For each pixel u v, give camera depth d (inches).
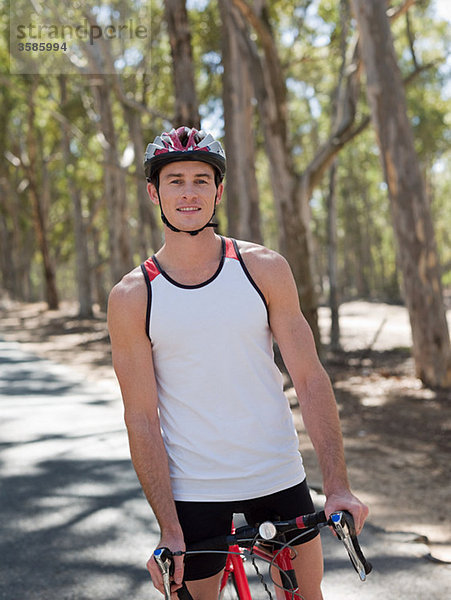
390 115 445.1
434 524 203.3
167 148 87.4
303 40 751.1
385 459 279.9
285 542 89.1
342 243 2469.2
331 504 81.2
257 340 89.0
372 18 443.8
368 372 521.3
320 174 558.3
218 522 88.7
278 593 94.0
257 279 89.2
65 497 233.3
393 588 159.2
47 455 289.0
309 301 564.1
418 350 453.7
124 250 961.5
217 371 87.4
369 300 1868.8
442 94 1269.7
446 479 250.2
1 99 1443.2
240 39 553.3
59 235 2132.1
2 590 163.5
